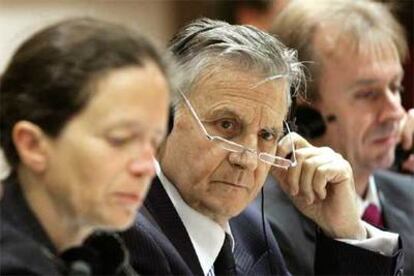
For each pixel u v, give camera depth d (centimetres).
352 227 480
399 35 619
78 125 257
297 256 521
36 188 269
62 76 256
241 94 388
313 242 529
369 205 603
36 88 260
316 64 586
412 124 677
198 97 392
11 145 269
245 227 453
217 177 397
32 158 262
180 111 396
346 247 470
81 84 255
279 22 607
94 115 256
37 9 771
